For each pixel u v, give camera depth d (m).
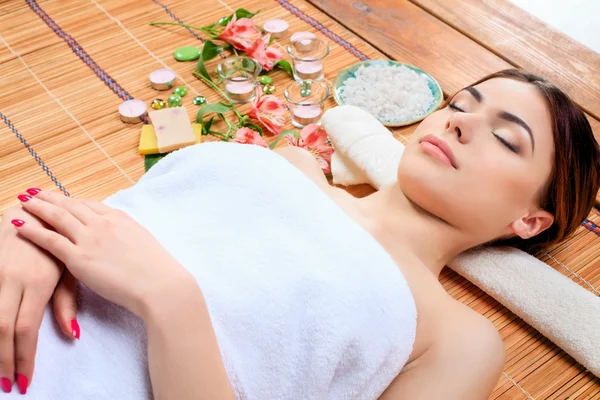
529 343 1.33
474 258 1.35
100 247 0.95
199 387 0.88
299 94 1.82
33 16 2.04
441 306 1.14
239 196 1.13
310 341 0.98
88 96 1.80
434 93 1.79
